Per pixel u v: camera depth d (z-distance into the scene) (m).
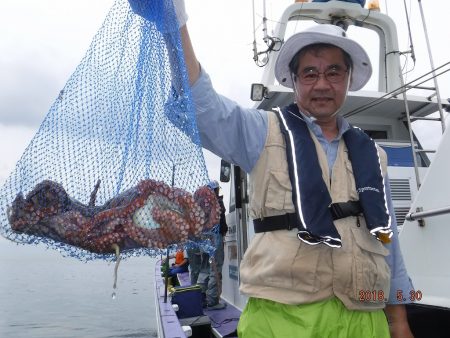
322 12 4.37
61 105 1.46
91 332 12.50
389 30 4.52
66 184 1.37
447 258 1.93
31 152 1.37
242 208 4.53
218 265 5.33
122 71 1.55
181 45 1.50
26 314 15.89
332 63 1.68
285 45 1.72
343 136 1.71
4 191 1.30
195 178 1.41
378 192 1.55
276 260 1.48
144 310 15.79
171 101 1.52
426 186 2.10
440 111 3.00
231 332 4.12
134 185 1.39
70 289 23.56
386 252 1.63
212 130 1.59
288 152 1.55
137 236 1.24
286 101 4.17
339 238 1.41
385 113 4.31
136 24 1.59
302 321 1.44
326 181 1.56
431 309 1.99
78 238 1.24
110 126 1.48
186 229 1.26
